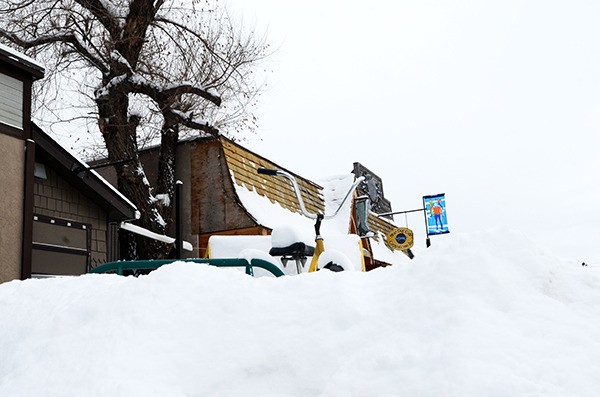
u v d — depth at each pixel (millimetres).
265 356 2336
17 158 8023
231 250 6602
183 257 12742
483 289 2447
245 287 2791
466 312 2295
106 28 13125
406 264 2822
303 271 5109
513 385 1894
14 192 7891
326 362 2254
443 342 2152
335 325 2432
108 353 2404
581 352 2076
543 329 2225
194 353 2412
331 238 7176
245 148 13641
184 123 12625
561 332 2195
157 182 13141
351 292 2650
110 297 2771
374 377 2094
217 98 12883
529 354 2072
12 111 8109
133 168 12375
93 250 9867
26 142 8188
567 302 2443
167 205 12758
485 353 2064
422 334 2262
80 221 9734
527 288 2479
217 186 12781
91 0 13039
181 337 2496
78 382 2268
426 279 2561
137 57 13391
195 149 13180
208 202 12812
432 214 18891
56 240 9188
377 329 2354
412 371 2070
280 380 2238
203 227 12750
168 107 12680
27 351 2570
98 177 9672
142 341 2467
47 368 2404
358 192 17797
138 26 13297
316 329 2424
